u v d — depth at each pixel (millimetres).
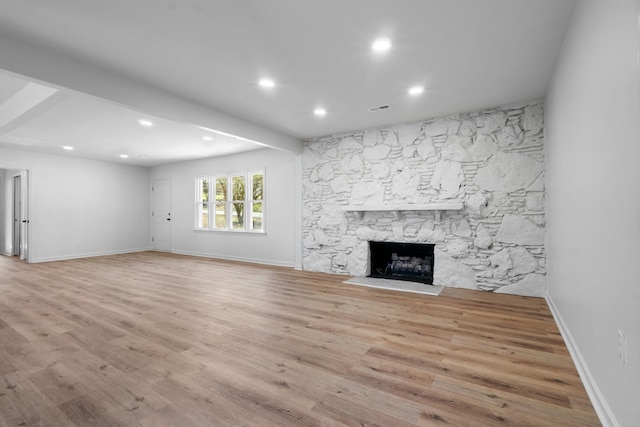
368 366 2072
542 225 3734
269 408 1621
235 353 2262
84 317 3025
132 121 4352
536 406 1638
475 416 1558
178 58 2730
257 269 5695
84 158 7297
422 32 2352
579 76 2014
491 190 4027
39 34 2352
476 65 2873
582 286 1991
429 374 1968
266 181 6340
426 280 4582
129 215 8188
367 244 4977
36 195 6555
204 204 7559
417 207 4312
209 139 5461
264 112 4152
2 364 2084
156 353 2254
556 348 2346
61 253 6910
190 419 1530
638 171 1178
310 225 5570
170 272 5383
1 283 4508
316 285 4406
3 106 3846
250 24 2242
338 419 1536
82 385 1831
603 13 1561
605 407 1490
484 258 4082
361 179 5012
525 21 2219
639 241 1167
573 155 2223
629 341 1255
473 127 4145
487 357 2199
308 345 2400
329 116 4328
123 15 2129
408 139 4609
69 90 2713
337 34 2373
